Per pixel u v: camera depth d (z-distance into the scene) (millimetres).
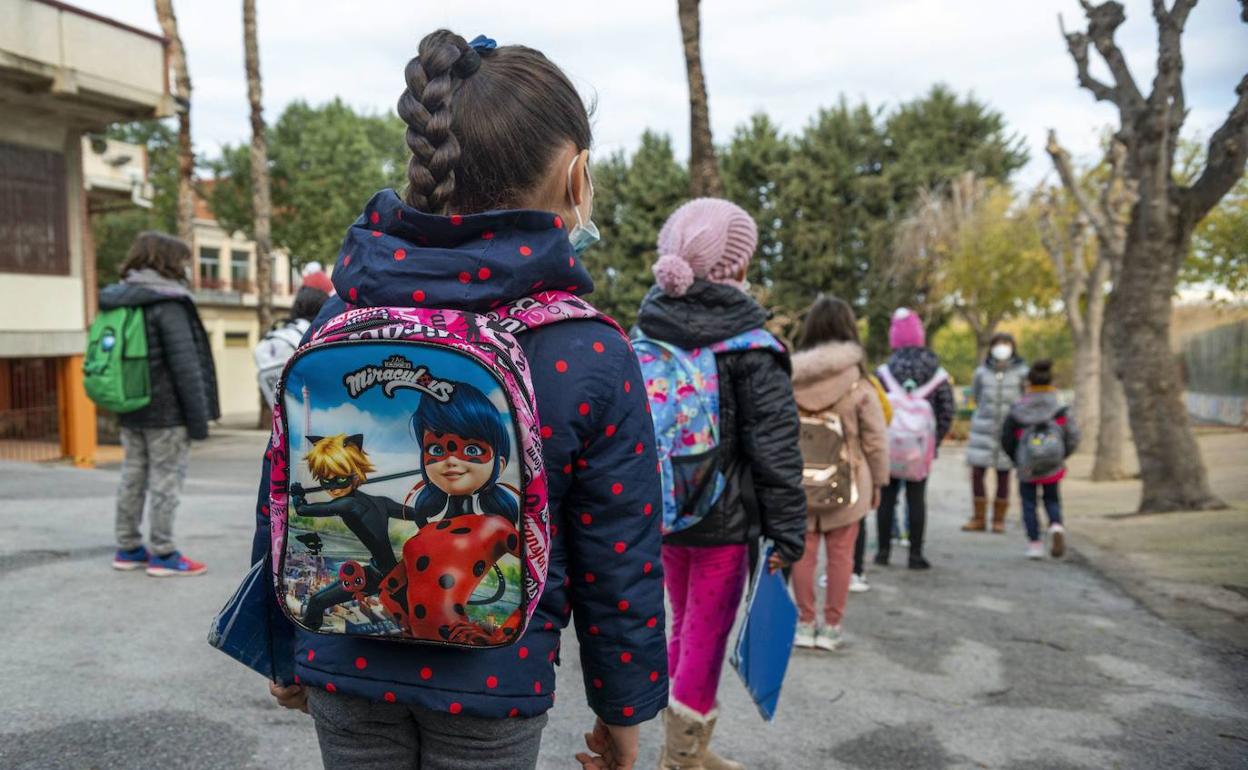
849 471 4266
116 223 31078
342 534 1152
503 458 1106
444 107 1242
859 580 5723
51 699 3131
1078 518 8602
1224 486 9445
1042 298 22938
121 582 4629
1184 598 5285
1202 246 13242
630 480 1253
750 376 2588
